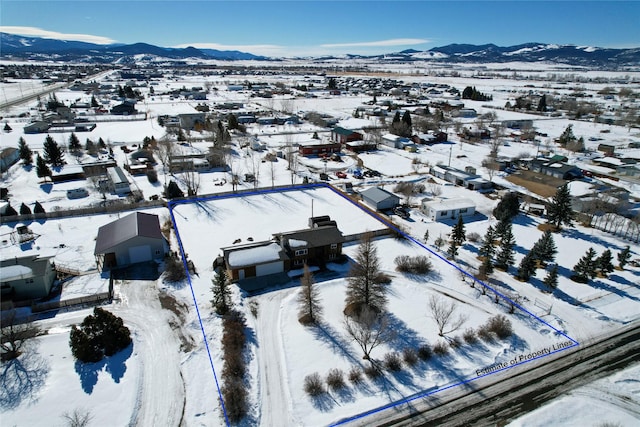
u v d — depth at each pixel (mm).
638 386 30578
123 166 81750
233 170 81562
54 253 47812
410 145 102125
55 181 72625
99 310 32469
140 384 29719
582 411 28312
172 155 81250
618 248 51688
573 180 75812
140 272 44469
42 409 27406
